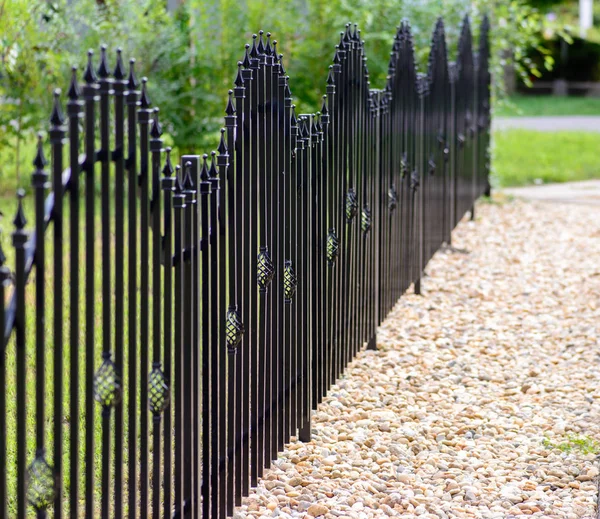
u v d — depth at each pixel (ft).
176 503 9.14
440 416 15.64
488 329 20.84
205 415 10.02
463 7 35.83
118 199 7.93
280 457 13.58
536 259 27.91
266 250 11.68
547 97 107.34
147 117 8.21
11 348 16.35
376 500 12.30
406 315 21.77
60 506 7.32
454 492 12.57
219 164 10.31
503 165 50.75
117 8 31.01
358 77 16.42
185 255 9.18
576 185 44.62
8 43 23.38
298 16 33.35
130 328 8.18
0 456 6.69
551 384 17.30
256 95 11.21
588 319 21.56
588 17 121.60
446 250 28.71
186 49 32.73
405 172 20.90
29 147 32.68
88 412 7.66
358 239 17.04
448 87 26.81
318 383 14.75
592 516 11.68
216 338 10.19
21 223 6.72
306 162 13.30
